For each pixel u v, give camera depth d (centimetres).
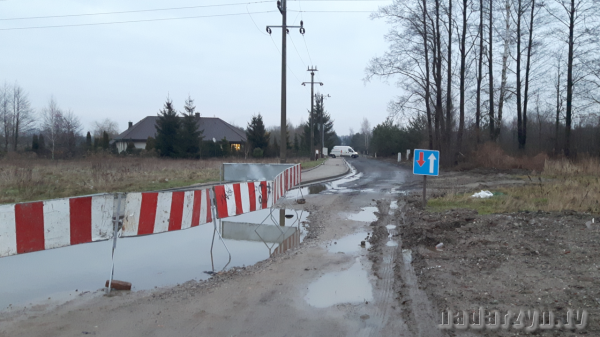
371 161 5072
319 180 2103
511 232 720
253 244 743
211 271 579
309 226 889
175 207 634
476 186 1617
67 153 4066
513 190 1330
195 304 448
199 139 4619
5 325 393
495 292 458
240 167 1408
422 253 630
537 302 426
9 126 5059
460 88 2947
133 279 543
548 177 1966
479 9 2816
